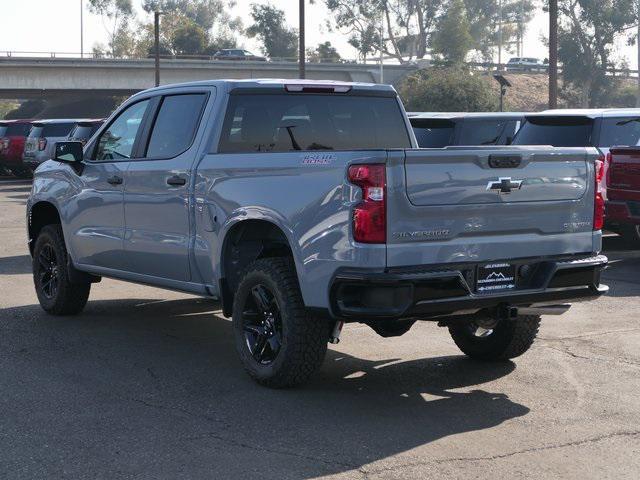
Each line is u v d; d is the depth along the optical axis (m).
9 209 20.94
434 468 4.79
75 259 8.29
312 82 7.07
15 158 33.16
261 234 6.53
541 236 5.98
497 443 5.19
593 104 97.88
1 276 11.23
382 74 90.44
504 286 5.83
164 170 7.08
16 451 5.04
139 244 7.42
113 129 7.95
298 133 6.98
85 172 8.05
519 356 7.15
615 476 4.72
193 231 6.83
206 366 6.86
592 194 6.18
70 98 98.56
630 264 12.16
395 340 7.76
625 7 93.62
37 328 8.20
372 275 5.39
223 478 4.66
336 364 6.94
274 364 6.09
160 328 8.22
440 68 94.44
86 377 6.55
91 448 5.08
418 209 5.48
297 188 5.87
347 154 5.58
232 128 6.78
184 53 130.50
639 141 13.12
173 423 5.51
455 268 5.62
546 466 4.84
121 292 10.09
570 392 6.21
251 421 5.55
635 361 7.05
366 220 5.42
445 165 5.55
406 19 124.31
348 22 121.75
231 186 6.39
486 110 78.31
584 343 7.65
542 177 5.91
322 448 5.09
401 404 5.92
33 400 5.98
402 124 7.41
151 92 7.60
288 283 5.95
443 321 6.01
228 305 6.69
